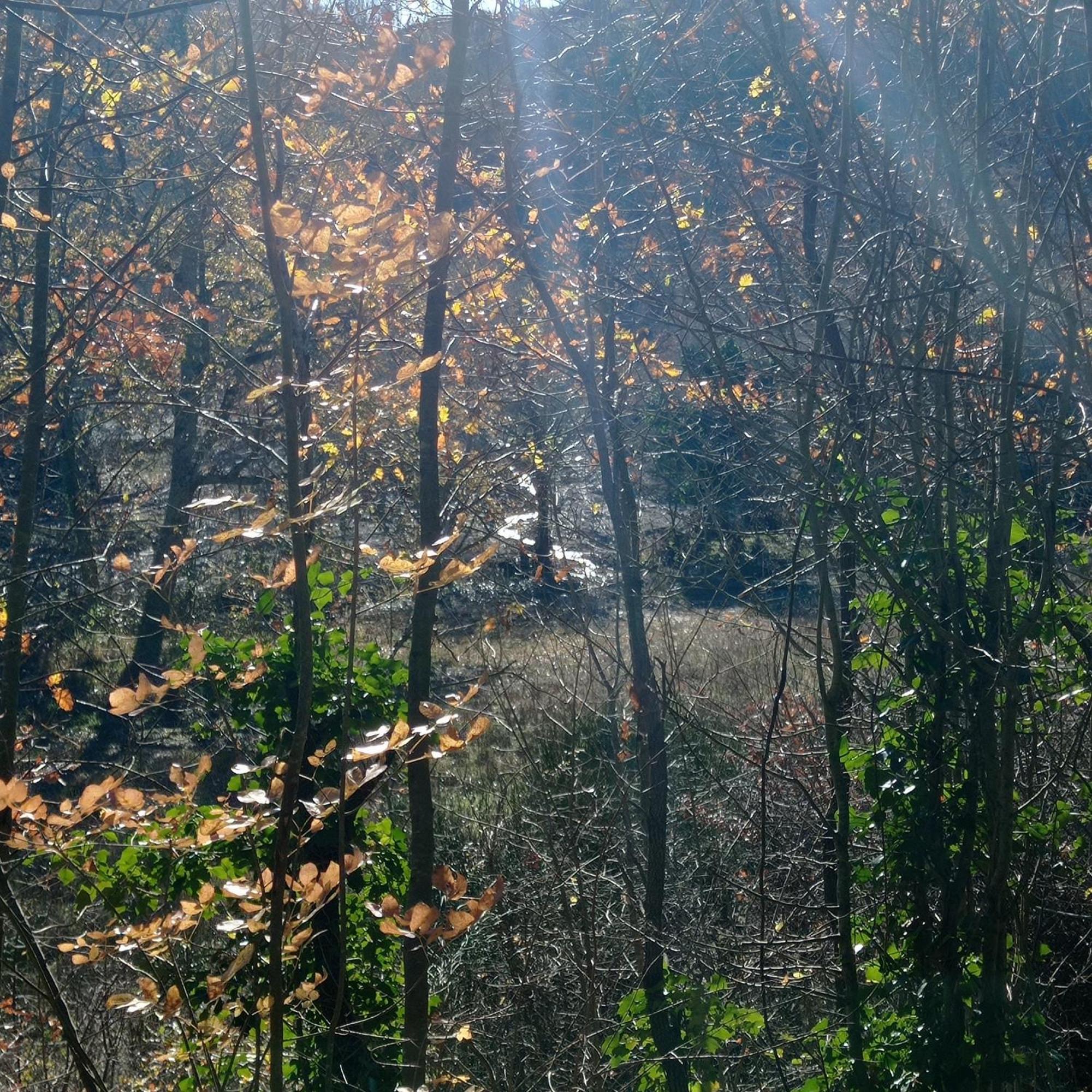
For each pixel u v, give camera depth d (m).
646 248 7.74
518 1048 7.33
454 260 6.82
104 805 3.52
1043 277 6.02
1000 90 6.73
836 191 5.70
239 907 3.65
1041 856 5.92
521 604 9.23
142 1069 5.31
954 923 5.72
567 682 9.91
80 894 3.58
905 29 6.01
